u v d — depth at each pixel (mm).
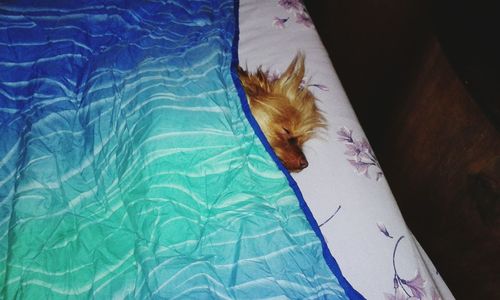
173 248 521
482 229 879
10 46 716
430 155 1006
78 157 622
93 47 768
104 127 628
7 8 741
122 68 710
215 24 857
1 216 573
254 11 958
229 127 626
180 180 561
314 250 587
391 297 579
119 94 655
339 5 1399
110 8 793
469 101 844
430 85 993
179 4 873
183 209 550
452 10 914
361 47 1323
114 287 503
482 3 888
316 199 660
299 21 951
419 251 733
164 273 487
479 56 841
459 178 914
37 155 591
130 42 761
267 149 651
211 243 547
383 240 632
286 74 818
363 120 1270
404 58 1175
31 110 667
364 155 733
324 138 733
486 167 831
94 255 539
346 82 1329
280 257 551
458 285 966
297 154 692
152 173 548
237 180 613
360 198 670
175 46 756
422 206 1056
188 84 655
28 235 529
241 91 706
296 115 740
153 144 560
